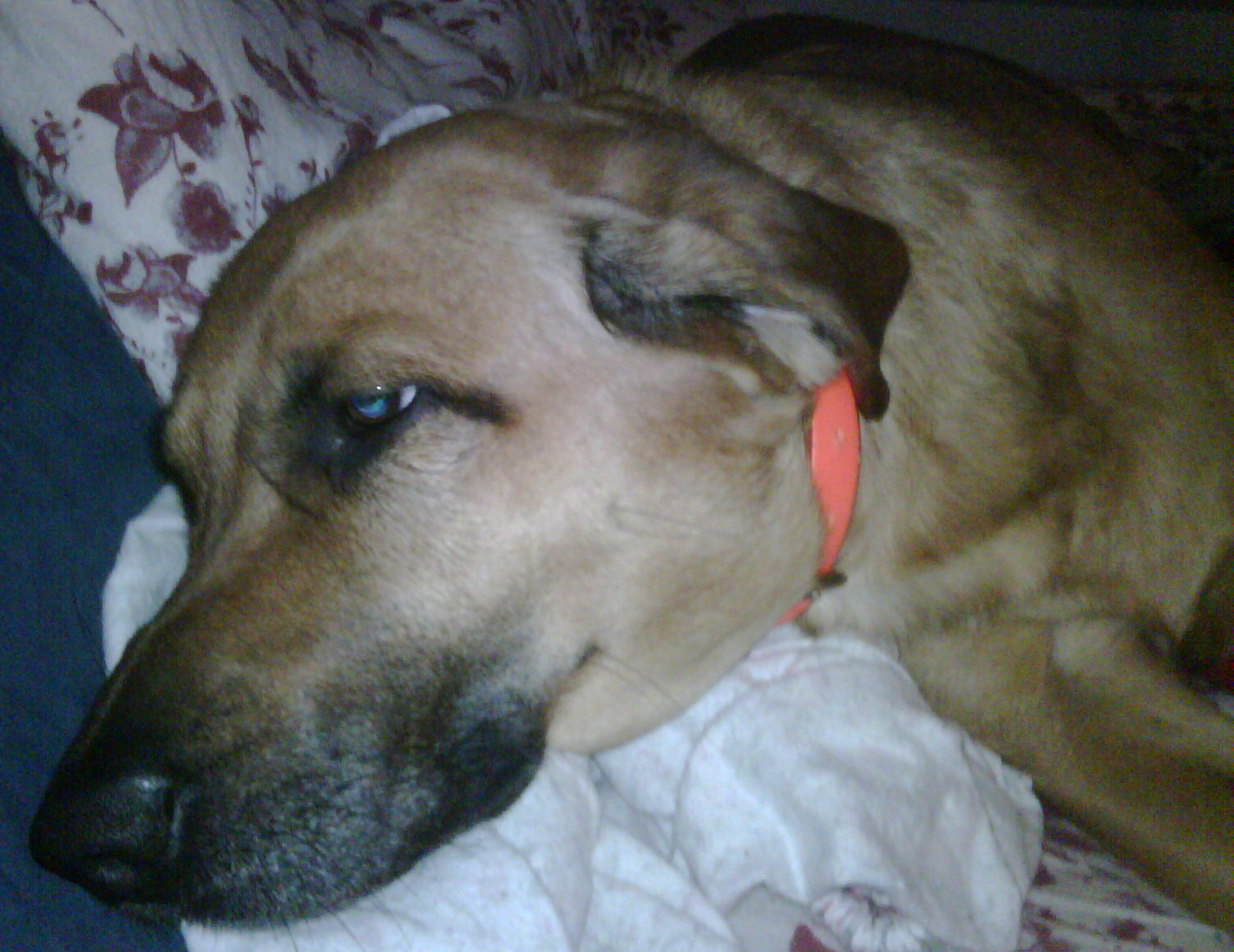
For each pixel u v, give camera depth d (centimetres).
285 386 40
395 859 40
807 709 46
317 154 51
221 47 49
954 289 51
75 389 48
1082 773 52
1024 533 52
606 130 46
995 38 145
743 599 46
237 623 40
